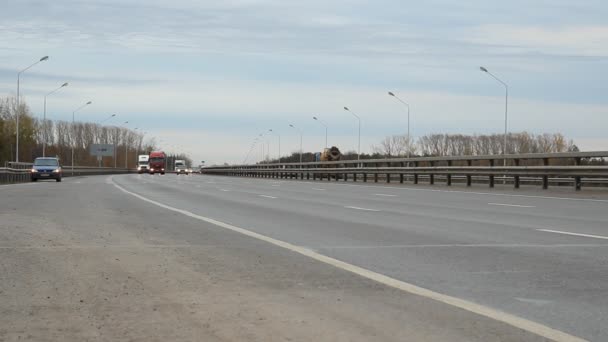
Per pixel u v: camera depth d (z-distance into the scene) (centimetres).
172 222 1526
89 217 1633
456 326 580
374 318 608
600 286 761
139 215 1714
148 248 1072
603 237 1212
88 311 633
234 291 730
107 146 14700
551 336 549
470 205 2094
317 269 875
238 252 1034
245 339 538
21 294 709
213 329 569
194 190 3381
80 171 9062
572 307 657
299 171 6216
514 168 3077
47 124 17712
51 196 2641
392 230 1352
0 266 884
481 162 5784
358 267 890
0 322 591
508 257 975
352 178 5497
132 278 805
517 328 575
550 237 1216
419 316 616
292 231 1339
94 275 823
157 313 626
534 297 704
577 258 962
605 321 601
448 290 741
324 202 2306
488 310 641
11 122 13062
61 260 939
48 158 5434
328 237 1234
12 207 1958
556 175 2817
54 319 602
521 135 11256
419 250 1053
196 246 1101
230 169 10138
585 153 2661
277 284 772
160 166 11688
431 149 12812
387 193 2950
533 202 2217
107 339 538
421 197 2586
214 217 1670
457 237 1223
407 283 779
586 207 1977
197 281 789
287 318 608
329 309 644
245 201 2377
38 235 1232
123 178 6881
